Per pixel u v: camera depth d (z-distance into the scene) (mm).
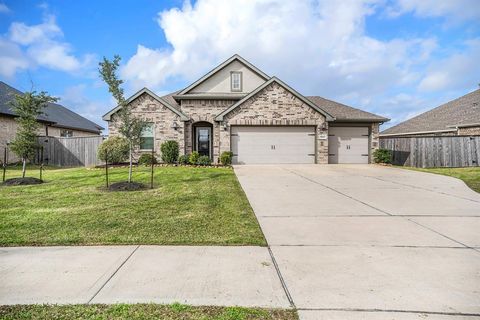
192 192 8883
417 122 26688
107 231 5293
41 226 5539
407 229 5531
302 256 4258
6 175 12609
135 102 17797
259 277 3584
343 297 3111
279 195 8742
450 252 4398
